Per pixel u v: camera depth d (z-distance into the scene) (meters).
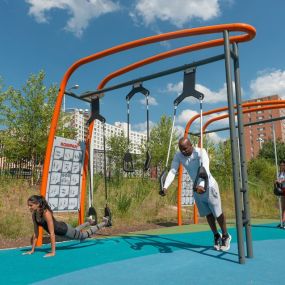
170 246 5.55
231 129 4.58
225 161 21.94
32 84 17.09
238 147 4.99
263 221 10.28
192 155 4.91
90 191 6.25
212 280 3.46
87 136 6.96
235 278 3.53
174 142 22.77
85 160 6.94
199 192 4.43
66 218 8.82
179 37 5.38
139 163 19.19
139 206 11.23
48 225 4.81
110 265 4.15
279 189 8.09
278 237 6.62
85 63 6.22
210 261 4.34
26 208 9.59
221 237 5.23
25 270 3.93
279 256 4.67
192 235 7.05
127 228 8.49
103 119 6.34
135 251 5.09
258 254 4.81
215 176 19.27
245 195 4.80
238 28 4.86
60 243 5.89
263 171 24.53
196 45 5.73
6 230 6.92
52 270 3.93
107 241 6.11
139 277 3.59
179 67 5.22
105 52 5.95
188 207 13.69
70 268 4.02
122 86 6.08
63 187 6.45
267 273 3.73
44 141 16.86
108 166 15.09
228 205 14.73
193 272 3.78
